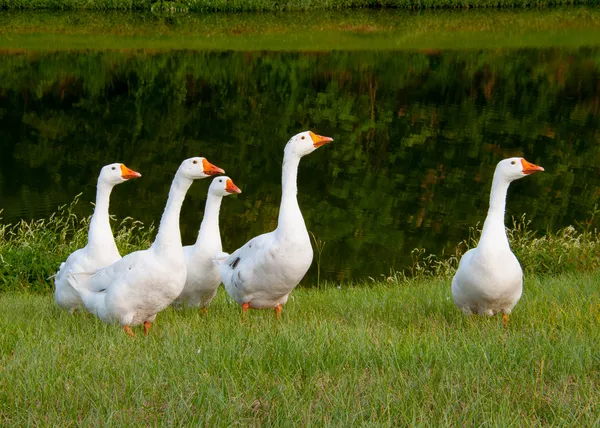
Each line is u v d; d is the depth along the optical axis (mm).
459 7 62250
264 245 8766
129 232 15188
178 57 41375
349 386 6000
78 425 5371
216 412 5527
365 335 7363
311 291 12195
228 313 9680
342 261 16266
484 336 7684
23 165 23234
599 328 7719
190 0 57781
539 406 5676
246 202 20141
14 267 13172
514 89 34719
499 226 8391
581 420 5441
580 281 11289
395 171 23172
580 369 6312
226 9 58531
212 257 9383
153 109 30906
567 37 48688
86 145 25672
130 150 25109
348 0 61688
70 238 16766
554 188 21047
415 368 6383
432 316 9242
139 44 44750
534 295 10422
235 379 6148
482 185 21719
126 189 21047
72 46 43500
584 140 26250
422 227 18406
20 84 34344
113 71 37594
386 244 17234
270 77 37312
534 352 6727
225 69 38812
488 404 5660
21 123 28375
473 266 8375
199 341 7316
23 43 44125
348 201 20375
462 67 39781
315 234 17891
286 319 9148
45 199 20109
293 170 8789
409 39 48250
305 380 6188
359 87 35562
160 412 5613
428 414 5586
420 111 30953
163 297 7969
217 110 31016
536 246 14625
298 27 52469
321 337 7125
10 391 5887
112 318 8000
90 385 5992
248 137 26969
